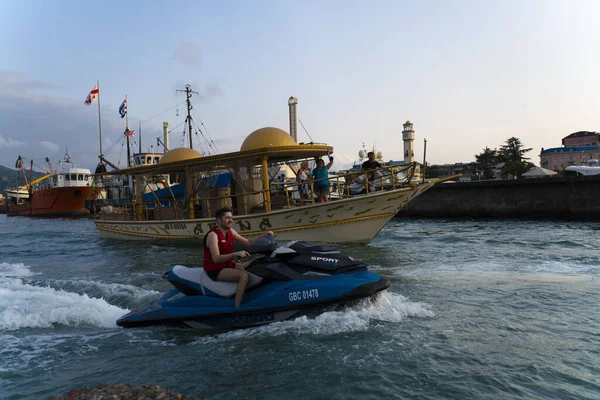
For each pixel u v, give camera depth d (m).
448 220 27.69
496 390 3.48
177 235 17.16
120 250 15.18
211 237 5.62
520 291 6.70
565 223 22.53
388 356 4.20
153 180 20.53
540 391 3.45
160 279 8.86
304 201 15.62
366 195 13.31
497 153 84.19
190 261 11.57
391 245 13.27
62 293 7.58
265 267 5.55
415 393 3.47
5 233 25.39
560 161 91.25
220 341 4.90
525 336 4.68
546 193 26.77
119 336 5.33
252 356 4.37
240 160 15.58
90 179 59.59
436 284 7.34
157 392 3.58
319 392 3.54
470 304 6.01
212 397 3.53
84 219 50.09
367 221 13.60
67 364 4.44
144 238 18.47
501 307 5.84
